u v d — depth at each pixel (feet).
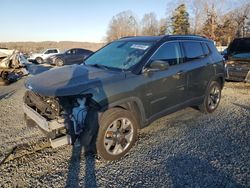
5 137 14.40
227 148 12.97
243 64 28.30
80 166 11.40
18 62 36.96
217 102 19.02
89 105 11.05
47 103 11.37
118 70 12.88
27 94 12.89
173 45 14.85
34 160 11.92
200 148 12.98
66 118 10.91
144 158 12.03
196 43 16.85
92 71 12.75
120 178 10.48
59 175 10.72
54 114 11.01
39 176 10.66
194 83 16.08
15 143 13.65
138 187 9.91
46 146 13.30
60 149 12.96
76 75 12.13
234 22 166.50
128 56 13.79
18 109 20.12
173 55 14.70
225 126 16.02
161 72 13.64
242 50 31.22
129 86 12.05
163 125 16.12
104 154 11.46
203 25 172.14
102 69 13.15
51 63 69.41
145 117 13.10
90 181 10.30
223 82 19.52
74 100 11.07
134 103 12.62
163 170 11.00
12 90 28.37
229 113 18.65
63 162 11.74
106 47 16.28
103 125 11.20
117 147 11.91
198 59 16.60
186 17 185.06
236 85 30.19
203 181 10.19
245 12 163.22
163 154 12.37
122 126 12.01
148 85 12.87
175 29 187.42
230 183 10.05
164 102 14.07
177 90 14.78
